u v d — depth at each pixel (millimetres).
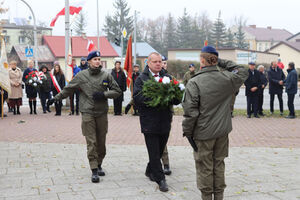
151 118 4527
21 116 12336
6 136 8625
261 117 12086
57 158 6383
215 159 3928
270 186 4766
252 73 11844
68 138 8359
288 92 11805
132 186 4777
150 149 4609
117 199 4266
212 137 3752
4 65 11680
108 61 50156
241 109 14375
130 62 12430
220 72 3795
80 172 5461
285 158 6398
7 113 13273
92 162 5008
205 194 3855
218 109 3783
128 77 12461
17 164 5938
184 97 3773
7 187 4715
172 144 7688
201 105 3734
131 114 12742
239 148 7266
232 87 3832
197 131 3799
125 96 21500
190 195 4422
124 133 8992
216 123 3750
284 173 5402
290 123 10719
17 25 70062
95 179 4914
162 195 4418
